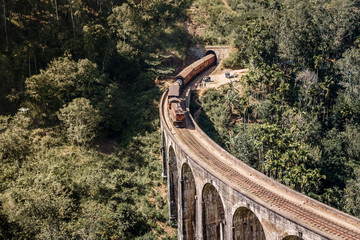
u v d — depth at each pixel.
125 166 77.25
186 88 105.81
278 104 90.06
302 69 99.19
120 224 62.22
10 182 62.03
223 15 143.25
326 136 84.56
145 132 89.94
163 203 71.81
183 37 137.75
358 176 72.19
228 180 48.50
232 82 106.75
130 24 118.19
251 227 47.28
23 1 97.81
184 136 68.06
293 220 36.25
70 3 103.12
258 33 106.25
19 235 50.88
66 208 55.88
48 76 79.75
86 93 87.25
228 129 91.75
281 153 73.00
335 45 111.38
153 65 117.12
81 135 76.19
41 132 77.12
